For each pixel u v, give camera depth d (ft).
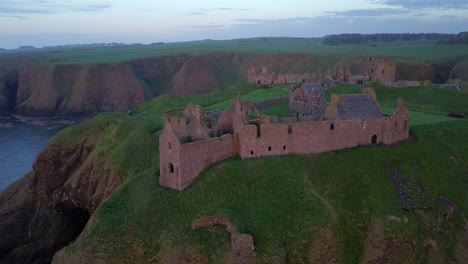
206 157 243.40
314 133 258.16
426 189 242.37
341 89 464.65
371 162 253.44
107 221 220.23
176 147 228.22
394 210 224.12
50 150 345.51
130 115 422.41
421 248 216.54
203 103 465.06
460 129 305.73
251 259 189.88
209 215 210.59
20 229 316.40
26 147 542.16
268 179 233.55
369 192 233.76
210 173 238.27
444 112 376.07
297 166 244.42
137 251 206.49
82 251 206.08
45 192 336.29
